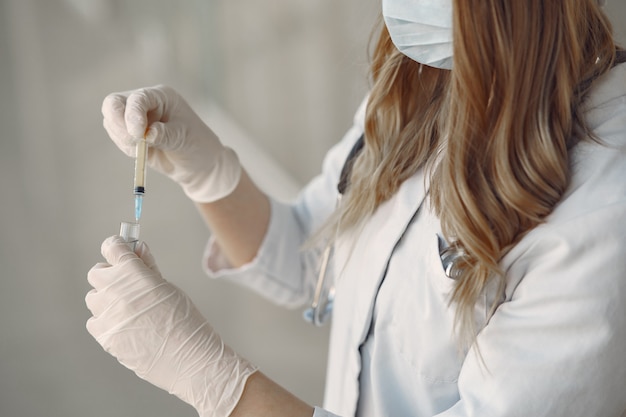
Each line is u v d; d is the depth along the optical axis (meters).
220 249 1.42
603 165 0.86
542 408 0.84
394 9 0.90
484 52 0.82
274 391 0.95
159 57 4.60
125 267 0.95
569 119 0.86
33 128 3.86
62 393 2.46
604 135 0.88
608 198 0.83
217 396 0.94
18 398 2.41
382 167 1.09
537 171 0.85
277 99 4.20
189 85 4.57
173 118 1.17
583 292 0.82
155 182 3.69
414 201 1.05
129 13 4.74
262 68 4.25
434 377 1.00
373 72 1.15
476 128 0.86
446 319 0.96
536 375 0.84
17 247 3.13
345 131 3.82
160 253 3.20
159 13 4.61
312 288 1.46
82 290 2.93
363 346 1.10
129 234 1.01
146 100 1.08
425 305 0.98
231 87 4.46
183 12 4.55
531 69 0.83
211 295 3.01
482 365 0.88
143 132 1.03
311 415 0.94
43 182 3.53
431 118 1.06
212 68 4.52
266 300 3.02
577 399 0.84
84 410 2.39
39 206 3.38
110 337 0.93
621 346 0.82
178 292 0.97
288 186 3.95
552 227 0.85
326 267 1.27
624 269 0.82
